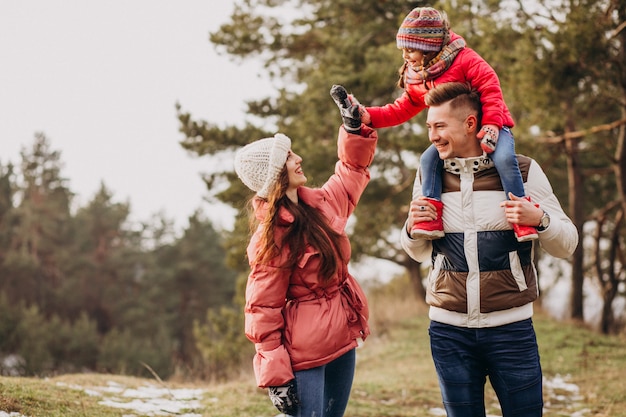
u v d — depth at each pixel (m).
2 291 45.28
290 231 3.59
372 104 15.53
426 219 3.73
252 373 11.43
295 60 21.50
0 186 57.44
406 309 17.09
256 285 3.59
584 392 8.85
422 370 10.16
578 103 14.74
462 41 3.97
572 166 16.48
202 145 19.03
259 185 3.69
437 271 3.81
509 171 3.63
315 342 3.60
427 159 3.81
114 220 56.88
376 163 19.41
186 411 6.22
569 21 11.02
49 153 60.81
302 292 3.66
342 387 3.84
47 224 53.97
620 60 11.30
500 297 3.66
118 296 51.47
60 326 42.22
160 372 40.53
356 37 17.34
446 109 3.69
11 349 39.69
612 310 17.64
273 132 19.00
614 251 17.47
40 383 6.41
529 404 3.68
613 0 10.71
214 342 18.70
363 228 19.41
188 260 54.38
